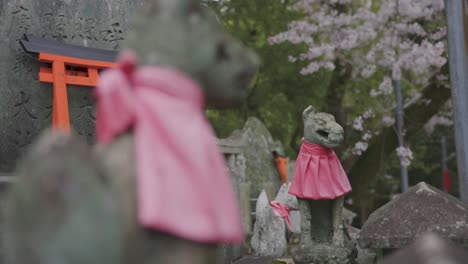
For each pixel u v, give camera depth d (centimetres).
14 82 517
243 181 1015
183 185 141
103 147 148
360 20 1477
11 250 136
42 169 136
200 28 154
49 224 133
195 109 152
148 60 152
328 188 623
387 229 432
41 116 525
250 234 1002
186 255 138
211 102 160
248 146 1267
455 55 716
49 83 531
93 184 137
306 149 632
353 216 1288
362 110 1633
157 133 145
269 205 930
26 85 521
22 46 507
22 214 135
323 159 627
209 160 149
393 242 427
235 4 1623
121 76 150
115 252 136
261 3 1620
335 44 1483
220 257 796
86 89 553
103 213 136
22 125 517
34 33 538
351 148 1580
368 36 1435
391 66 1458
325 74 1638
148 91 149
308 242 631
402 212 439
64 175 135
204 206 142
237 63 157
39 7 544
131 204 138
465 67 714
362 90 1628
